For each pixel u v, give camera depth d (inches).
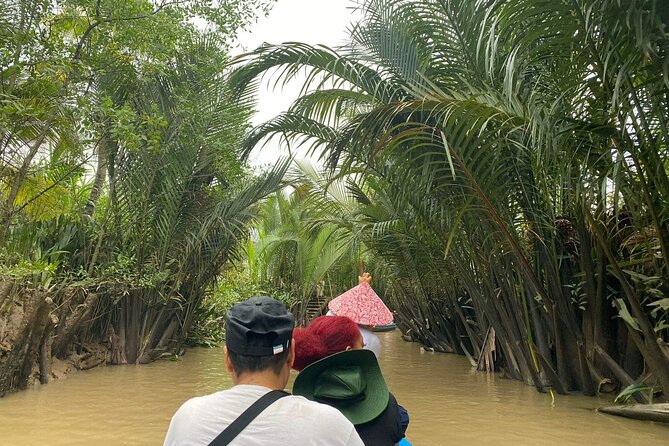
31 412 280.8
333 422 59.9
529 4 208.8
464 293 534.6
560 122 244.2
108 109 363.6
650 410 265.4
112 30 409.4
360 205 585.3
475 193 290.8
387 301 900.6
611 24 194.9
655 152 226.4
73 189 481.1
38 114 362.3
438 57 319.0
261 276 914.7
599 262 307.0
